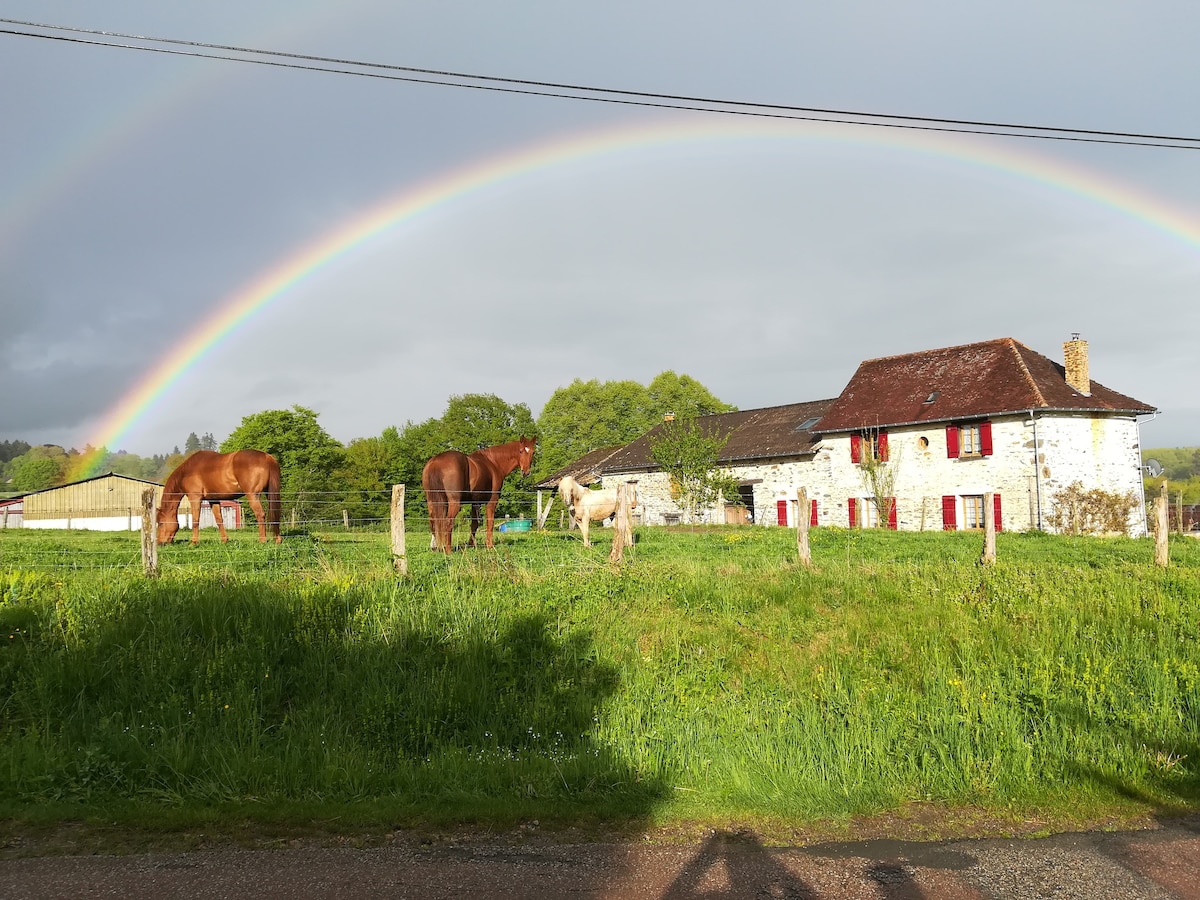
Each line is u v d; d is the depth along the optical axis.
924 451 35.78
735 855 5.01
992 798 6.06
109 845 4.89
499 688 7.80
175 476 16.09
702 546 17.28
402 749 6.73
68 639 7.88
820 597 10.75
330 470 63.28
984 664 8.43
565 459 76.50
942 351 39.44
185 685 7.30
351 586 9.44
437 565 11.41
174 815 5.32
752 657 9.00
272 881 4.44
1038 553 17.80
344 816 5.39
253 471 16.12
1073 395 33.69
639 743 6.83
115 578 9.89
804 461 40.00
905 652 8.91
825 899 4.43
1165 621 9.89
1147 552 17.62
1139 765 6.59
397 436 79.00
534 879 4.57
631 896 4.39
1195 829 5.54
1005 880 4.71
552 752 6.77
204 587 9.12
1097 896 4.52
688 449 36.50
